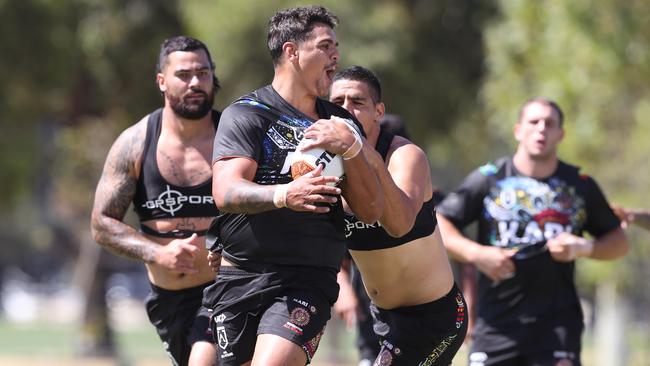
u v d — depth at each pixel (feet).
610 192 135.74
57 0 224.53
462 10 236.84
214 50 213.46
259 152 56.75
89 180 259.80
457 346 66.23
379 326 66.54
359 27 212.02
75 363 229.45
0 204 249.96
